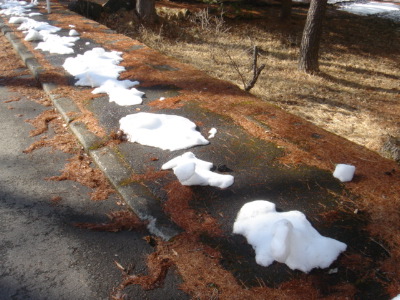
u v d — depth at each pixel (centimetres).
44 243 205
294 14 1591
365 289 172
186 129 300
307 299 167
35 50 509
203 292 171
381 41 1334
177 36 1066
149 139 290
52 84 396
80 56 470
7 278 183
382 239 200
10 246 203
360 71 991
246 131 307
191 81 414
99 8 1002
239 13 1377
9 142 304
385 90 835
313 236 196
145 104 353
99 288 178
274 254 180
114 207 232
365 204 225
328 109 667
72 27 644
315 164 262
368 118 634
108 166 261
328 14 1638
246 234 202
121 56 495
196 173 240
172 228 207
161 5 1370
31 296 174
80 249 200
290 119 328
